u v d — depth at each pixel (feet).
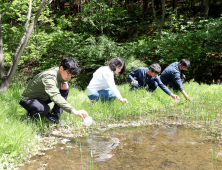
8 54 31.17
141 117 12.75
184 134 9.66
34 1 32.24
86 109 12.32
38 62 41.91
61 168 6.38
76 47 41.63
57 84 8.82
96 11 46.57
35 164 6.63
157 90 17.79
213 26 38.04
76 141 8.69
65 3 71.51
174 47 39.81
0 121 8.75
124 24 55.67
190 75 45.34
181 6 74.02
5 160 6.67
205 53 40.57
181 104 15.80
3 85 18.89
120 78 39.91
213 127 10.70
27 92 9.63
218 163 6.77
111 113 12.75
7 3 31.71
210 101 16.15
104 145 8.27
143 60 44.78
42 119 10.22
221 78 45.14
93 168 6.39
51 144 8.07
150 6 77.30
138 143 8.50
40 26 38.96
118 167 6.46
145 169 6.35
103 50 40.65
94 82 13.09
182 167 6.49
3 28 33.91
